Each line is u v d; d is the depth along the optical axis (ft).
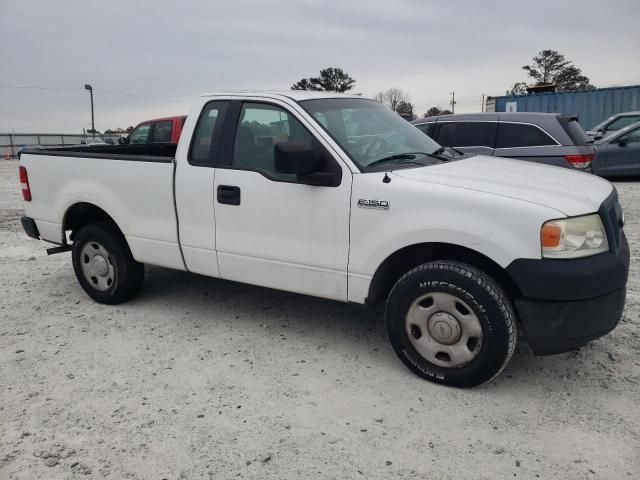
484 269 11.36
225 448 9.65
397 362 12.67
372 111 14.84
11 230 29.25
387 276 12.30
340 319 15.30
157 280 19.07
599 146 40.63
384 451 9.46
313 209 12.36
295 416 10.55
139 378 12.17
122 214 15.57
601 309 10.25
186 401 11.18
